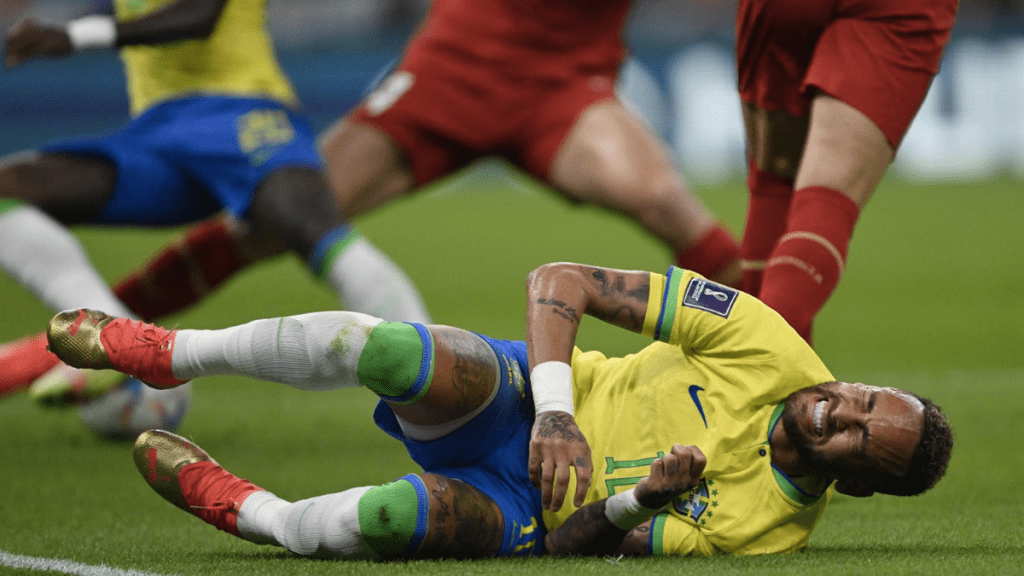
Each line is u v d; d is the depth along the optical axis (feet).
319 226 61.00
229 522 36.09
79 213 60.13
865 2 47.44
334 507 34.17
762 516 35.45
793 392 35.27
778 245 46.68
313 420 76.28
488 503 34.65
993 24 253.65
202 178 61.98
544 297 35.47
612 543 35.04
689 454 32.55
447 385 33.94
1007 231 204.44
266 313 127.13
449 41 74.18
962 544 39.24
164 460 36.70
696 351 36.24
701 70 248.52
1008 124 254.88
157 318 71.61
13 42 59.11
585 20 74.43
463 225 222.89
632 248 190.08
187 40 60.70
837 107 47.44
